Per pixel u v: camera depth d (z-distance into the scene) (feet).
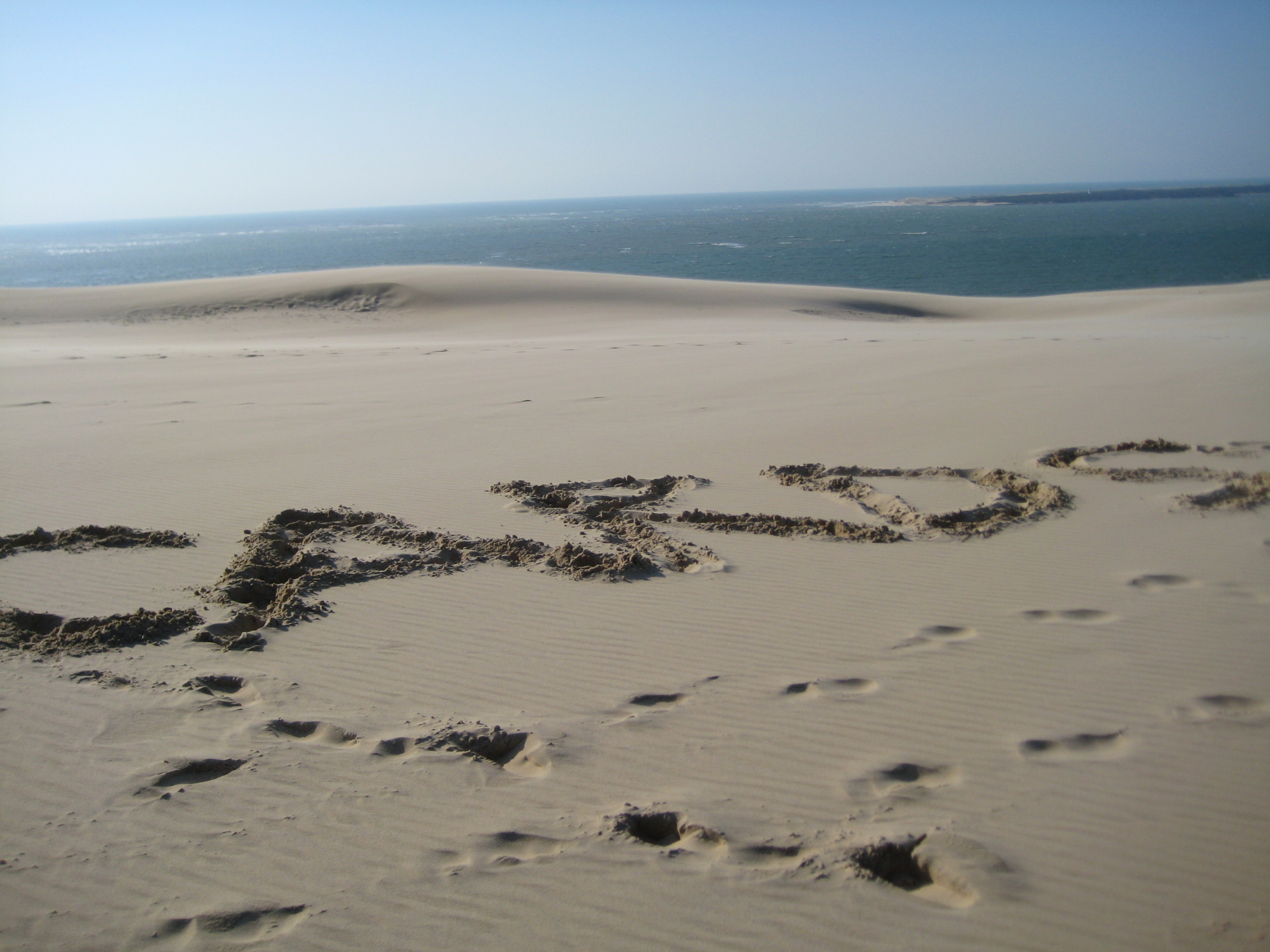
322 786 12.37
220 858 10.84
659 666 16.12
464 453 32.60
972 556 21.59
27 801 12.00
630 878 10.44
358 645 17.10
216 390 48.93
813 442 33.22
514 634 17.60
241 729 13.92
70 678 15.64
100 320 117.19
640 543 22.95
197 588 19.95
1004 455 30.58
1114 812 11.63
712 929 9.63
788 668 15.94
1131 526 23.35
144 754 13.17
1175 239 296.51
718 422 37.14
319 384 50.55
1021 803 11.85
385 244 457.68
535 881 10.40
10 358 67.51
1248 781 12.21
